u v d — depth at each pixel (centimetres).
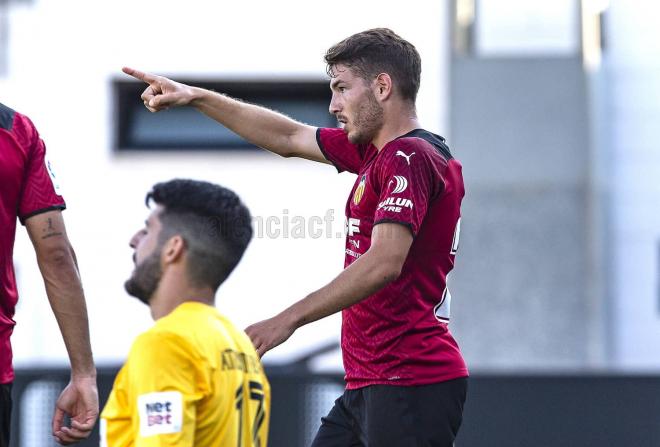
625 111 2952
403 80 1108
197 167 3011
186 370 871
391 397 1083
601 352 2881
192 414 863
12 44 2984
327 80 3012
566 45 2966
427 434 1080
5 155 970
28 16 2988
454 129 2942
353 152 1232
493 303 2906
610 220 2925
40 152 1016
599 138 2939
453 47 2959
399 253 1001
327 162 1265
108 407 897
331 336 2828
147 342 876
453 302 2911
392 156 1045
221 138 3053
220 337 909
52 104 2981
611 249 2916
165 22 3008
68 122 2983
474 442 2130
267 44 3008
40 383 2103
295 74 3005
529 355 2895
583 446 2122
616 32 2964
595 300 2905
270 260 2920
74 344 1056
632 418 2125
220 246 932
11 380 994
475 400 2141
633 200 2927
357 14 2989
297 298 2903
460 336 2903
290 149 1270
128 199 2981
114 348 2908
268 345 979
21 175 988
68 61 2991
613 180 2931
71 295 1044
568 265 2916
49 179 1022
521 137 2939
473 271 2919
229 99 1259
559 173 2934
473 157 2942
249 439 928
